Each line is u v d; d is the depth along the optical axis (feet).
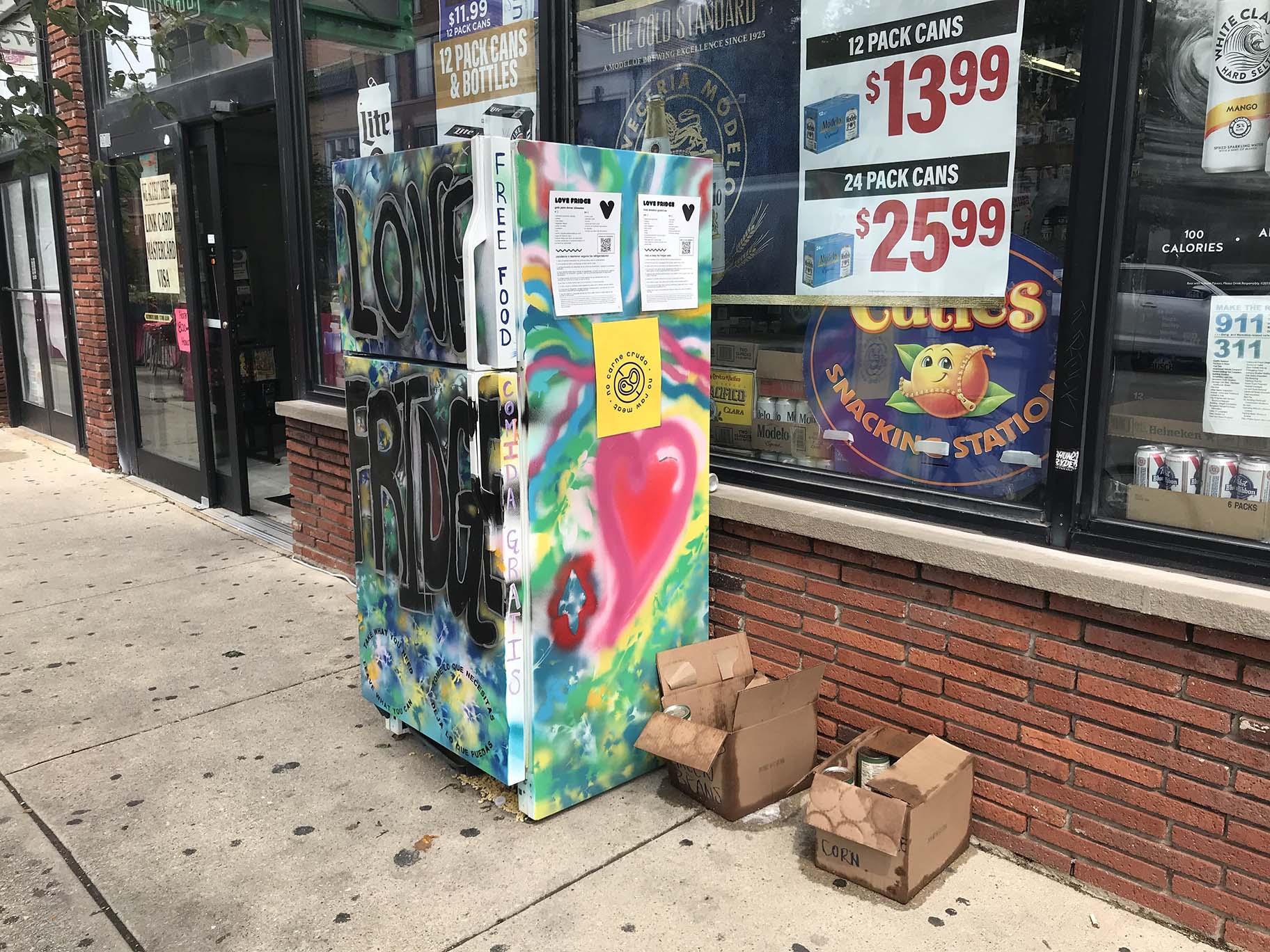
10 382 32.86
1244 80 7.47
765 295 11.00
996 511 9.25
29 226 29.04
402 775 10.74
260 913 8.43
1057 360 8.59
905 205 9.63
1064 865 8.79
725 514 10.91
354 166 10.14
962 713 9.35
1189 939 8.03
